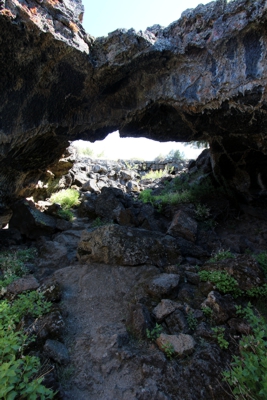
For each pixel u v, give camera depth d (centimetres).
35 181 848
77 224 812
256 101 496
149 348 385
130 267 560
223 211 839
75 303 484
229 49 480
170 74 550
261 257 629
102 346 384
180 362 364
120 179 1323
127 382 343
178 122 679
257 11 431
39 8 438
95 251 586
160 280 498
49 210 857
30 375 287
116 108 627
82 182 1133
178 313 426
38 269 609
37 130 577
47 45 456
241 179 850
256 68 462
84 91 564
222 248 702
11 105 517
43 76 502
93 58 518
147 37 497
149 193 1024
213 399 327
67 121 604
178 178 1098
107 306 483
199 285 505
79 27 488
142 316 418
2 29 418
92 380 345
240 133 644
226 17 467
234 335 400
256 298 482
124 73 545
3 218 856
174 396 327
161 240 620
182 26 512
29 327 385
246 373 289
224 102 525
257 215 822
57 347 371
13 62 466
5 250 688
